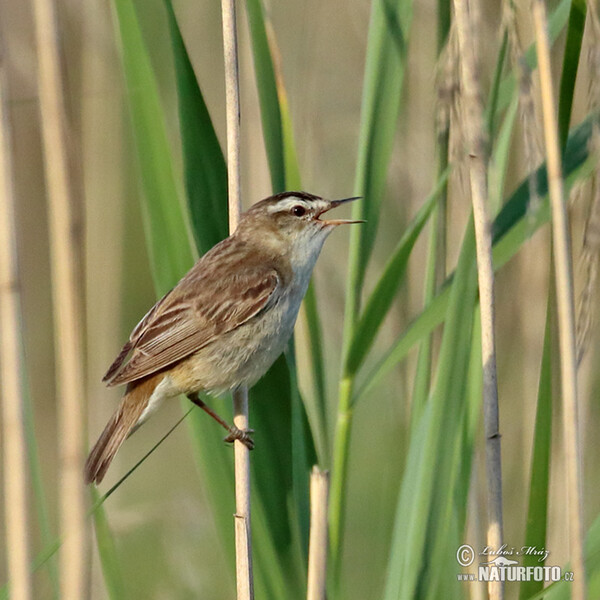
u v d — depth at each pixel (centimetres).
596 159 671
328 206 912
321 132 1296
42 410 1311
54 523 1184
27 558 676
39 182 1334
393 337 1184
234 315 850
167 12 782
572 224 873
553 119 670
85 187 1213
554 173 672
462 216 1038
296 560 782
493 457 746
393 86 800
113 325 1227
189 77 794
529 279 1070
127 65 786
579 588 672
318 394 859
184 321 848
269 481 801
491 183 800
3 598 708
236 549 741
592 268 682
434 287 830
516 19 648
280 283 872
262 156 1047
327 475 677
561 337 678
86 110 1208
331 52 1309
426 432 762
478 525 862
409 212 1164
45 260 1345
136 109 794
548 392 750
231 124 813
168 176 813
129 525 1125
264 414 826
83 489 672
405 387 1112
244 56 1080
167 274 848
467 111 681
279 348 870
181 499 1180
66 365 678
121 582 785
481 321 750
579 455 678
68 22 1239
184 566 1139
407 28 797
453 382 734
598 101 646
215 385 852
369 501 1218
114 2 780
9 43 1188
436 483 736
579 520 676
